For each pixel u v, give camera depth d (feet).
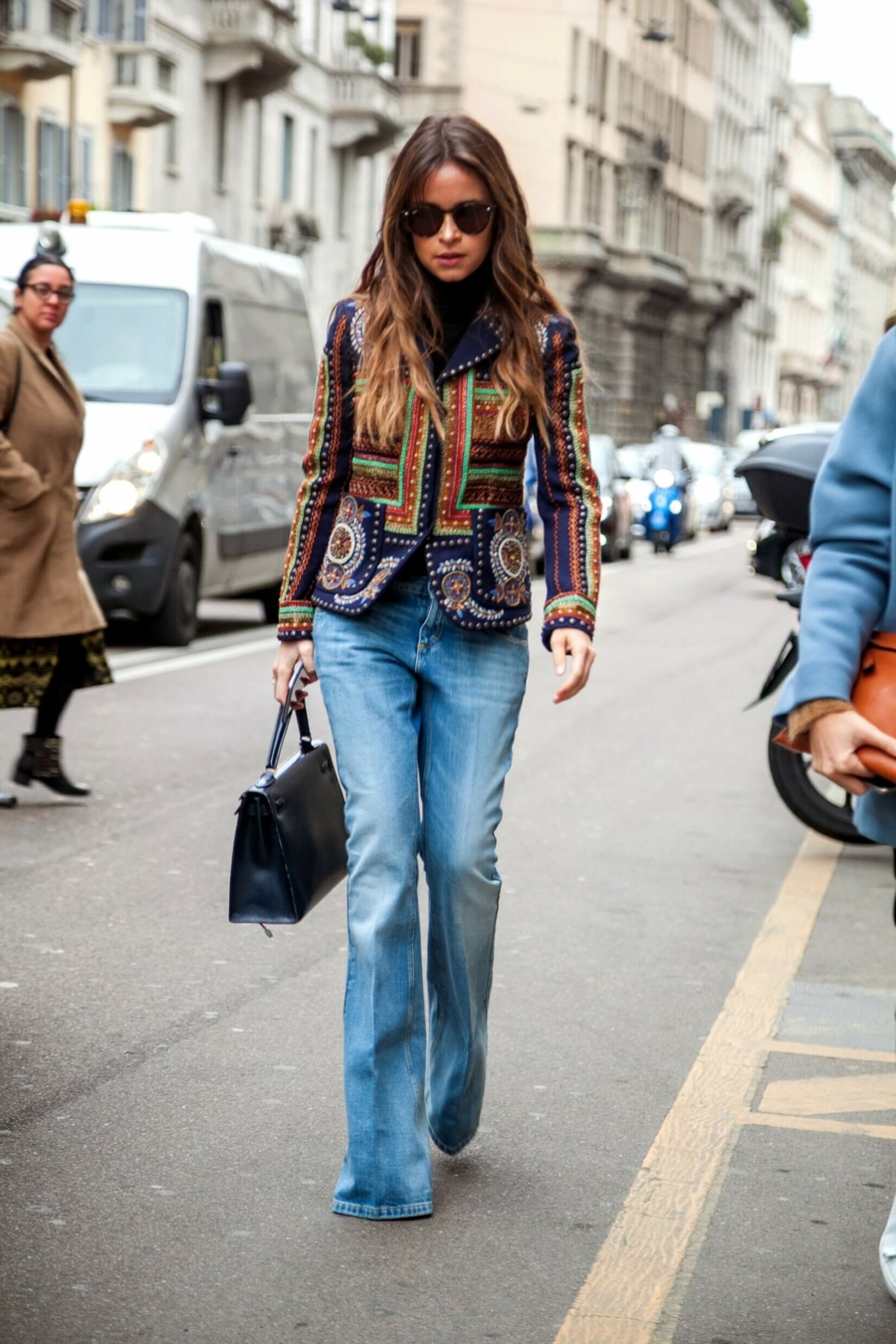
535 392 15.08
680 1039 20.65
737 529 176.04
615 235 270.26
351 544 15.37
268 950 23.73
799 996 22.52
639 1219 15.69
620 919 26.11
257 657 56.03
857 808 13.50
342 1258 14.67
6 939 23.86
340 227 192.65
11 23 119.14
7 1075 18.72
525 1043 20.35
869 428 12.73
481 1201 15.96
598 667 57.47
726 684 53.83
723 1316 13.89
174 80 141.49
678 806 34.78
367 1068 15.38
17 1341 13.08
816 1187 16.55
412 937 15.37
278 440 65.98
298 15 173.47
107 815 31.76
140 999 21.47
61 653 32.01
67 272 31.35
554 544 15.43
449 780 15.42
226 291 61.16
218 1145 16.99
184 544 57.16
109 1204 15.60
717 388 317.63
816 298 462.19
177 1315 13.60
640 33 276.21
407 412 15.05
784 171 400.47
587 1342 13.39
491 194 14.90
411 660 15.37
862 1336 13.60
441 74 242.58
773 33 389.60
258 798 15.10
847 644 12.39
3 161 122.31
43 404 31.27
